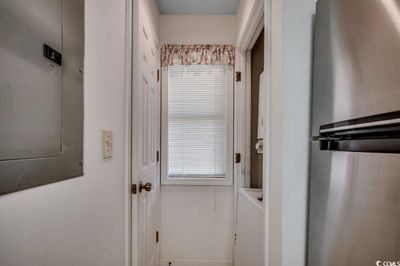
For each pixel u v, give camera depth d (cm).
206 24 239
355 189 69
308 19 104
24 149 55
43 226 62
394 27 56
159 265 234
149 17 187
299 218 103
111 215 112
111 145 111
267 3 126
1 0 48
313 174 98
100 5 99
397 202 54
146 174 175
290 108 104
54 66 66
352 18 73
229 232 238
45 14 62
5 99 49
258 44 225
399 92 55
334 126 82
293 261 103
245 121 236
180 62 235
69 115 73
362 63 68
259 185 226
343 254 73
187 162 242
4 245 50
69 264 74
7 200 50
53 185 66
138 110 147
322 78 93
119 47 124
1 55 48
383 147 60
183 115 242
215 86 241
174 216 239
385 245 57
